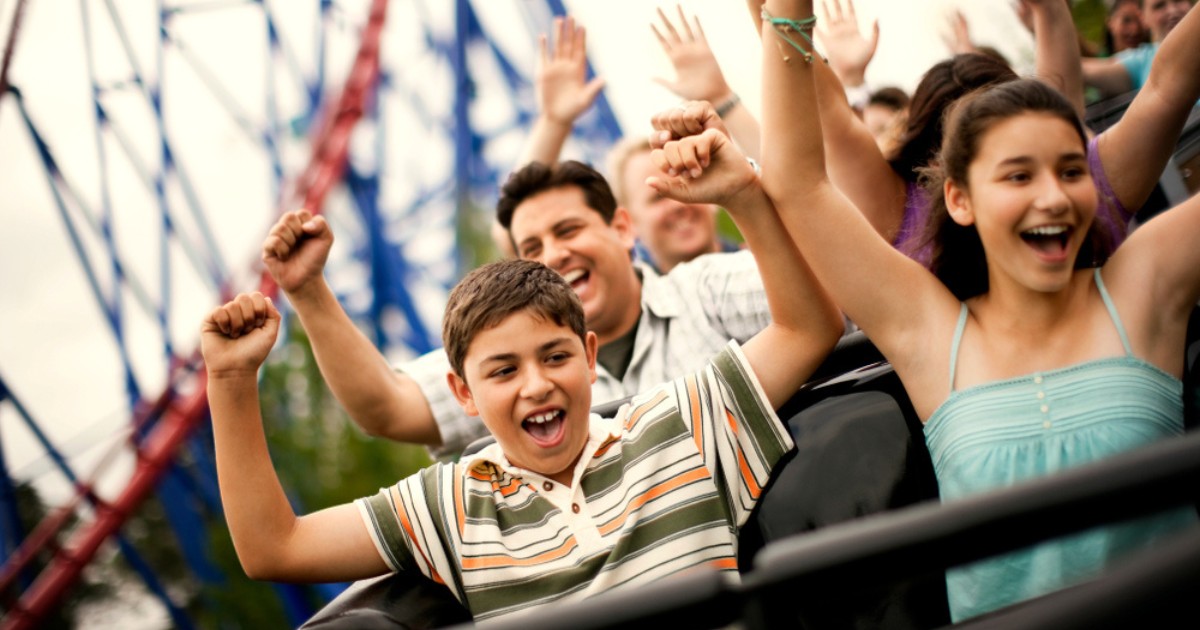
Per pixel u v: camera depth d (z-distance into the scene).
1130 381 1.78
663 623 0.99
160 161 12.91
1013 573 1.74
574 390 1.98
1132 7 3.94
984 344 1.89
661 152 2.01
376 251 13.20
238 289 12.70
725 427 1.99
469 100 13.10
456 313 2.04
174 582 13.96
